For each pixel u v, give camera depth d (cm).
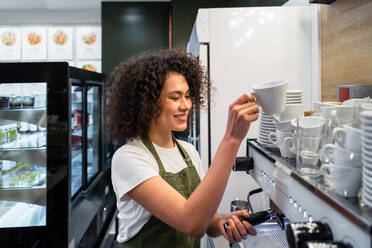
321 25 149
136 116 95
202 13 158
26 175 174
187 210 72
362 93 105
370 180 47
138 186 81
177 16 341
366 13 109
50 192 158
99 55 398
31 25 398
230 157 70
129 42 376
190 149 112
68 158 159
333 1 133
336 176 53
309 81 159
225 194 155
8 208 172
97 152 262
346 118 65
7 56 396
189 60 100
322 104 86
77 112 230
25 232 158
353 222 45
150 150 93
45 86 167
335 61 135
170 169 96
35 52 397
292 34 158
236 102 71
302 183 63
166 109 90
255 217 96
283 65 159
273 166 84
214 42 159
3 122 170
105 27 375
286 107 81
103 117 261
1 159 171
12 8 390
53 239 159
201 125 160
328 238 52
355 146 51
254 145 105
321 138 65
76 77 179
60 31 397
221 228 97
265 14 158
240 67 159
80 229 189
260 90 68
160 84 88
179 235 91
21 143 172
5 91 168
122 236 95
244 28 159
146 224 90
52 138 158
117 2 375
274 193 84
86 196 210
